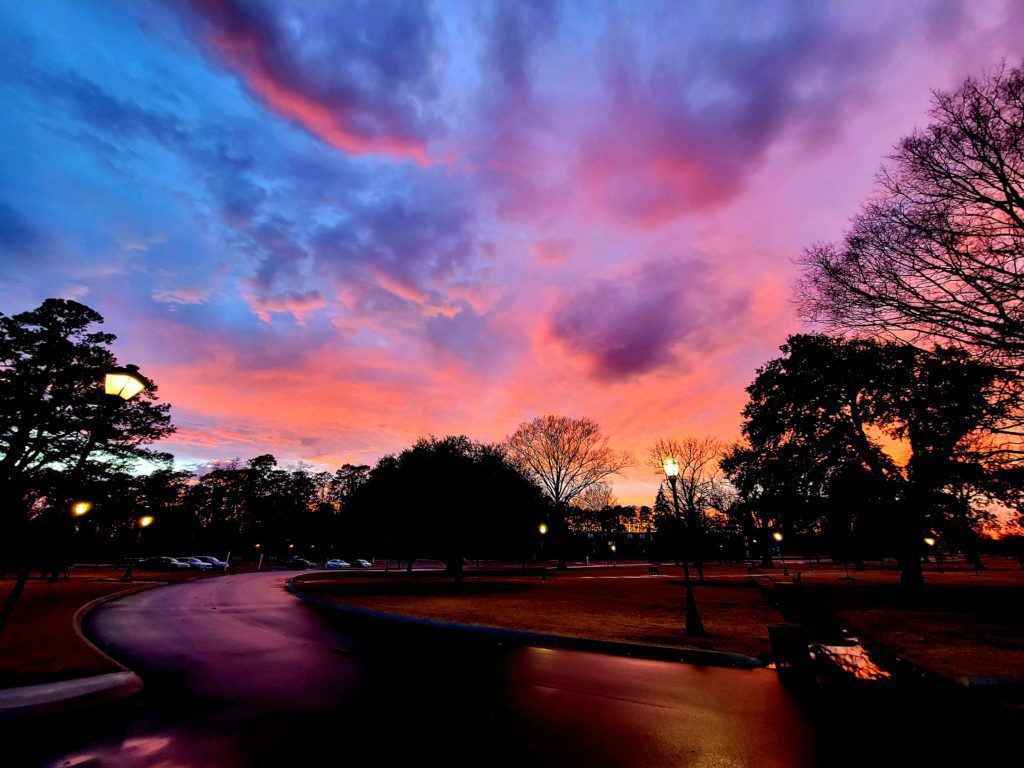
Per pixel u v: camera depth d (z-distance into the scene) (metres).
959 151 12.61
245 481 81.69
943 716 5.67
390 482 28.16
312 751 4.59
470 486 27.14
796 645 7.88
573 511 78.44
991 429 14.90
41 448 27.61
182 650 9.17
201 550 70.88
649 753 4.64
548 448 54.78
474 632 11.25
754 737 5.05
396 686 6.82
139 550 62.06
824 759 4.55
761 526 49.56
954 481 19.28
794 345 28.50
